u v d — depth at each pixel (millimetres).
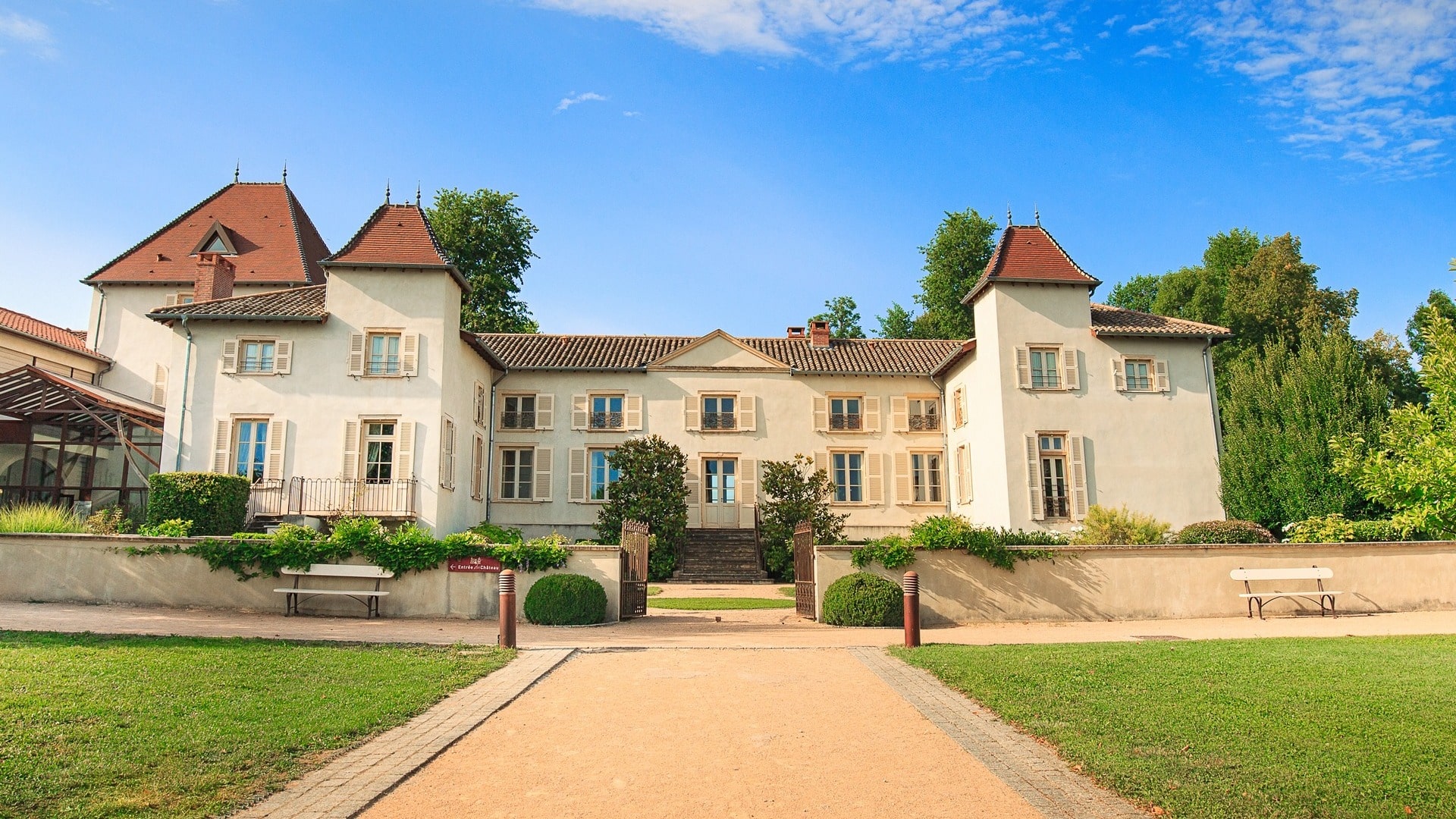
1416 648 12008
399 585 15586
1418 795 6082
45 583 15406
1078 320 26172
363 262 24438
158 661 9656
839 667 10719
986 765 6883
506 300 40406
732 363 31094
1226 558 17031
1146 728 7691
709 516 30312
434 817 5715
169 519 18719
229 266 28578
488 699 8781
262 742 6988
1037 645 12594
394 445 23906
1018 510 24812
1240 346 34594
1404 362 30047
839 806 6000
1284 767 6621
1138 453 25484
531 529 29562
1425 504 16469
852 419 31172
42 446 25344
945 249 45656
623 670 10438
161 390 29688
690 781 6484
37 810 5461
